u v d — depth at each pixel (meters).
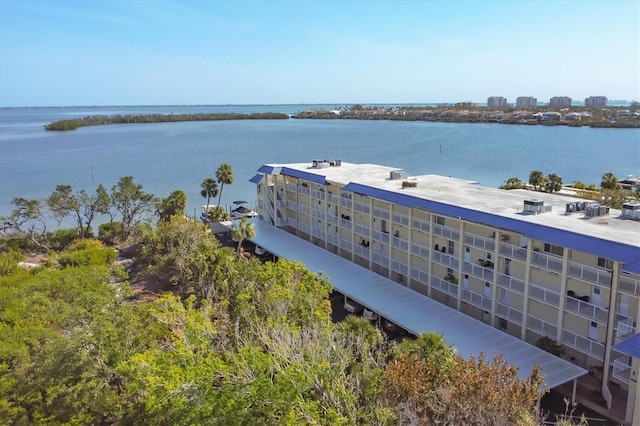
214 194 78.00
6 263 50.91
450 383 19.34
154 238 52.69
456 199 38.59
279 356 19.98
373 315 37.84
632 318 26.38
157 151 169.00
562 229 28.81
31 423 21.80
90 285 36.16
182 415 17.89
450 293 38.12
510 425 17.55
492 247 34.16
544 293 30.69
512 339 30.75
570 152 164.00
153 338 25.77
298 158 148.88
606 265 28.00
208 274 39.78
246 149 176.00
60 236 67.06
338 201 51.88
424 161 142.62
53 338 26.64
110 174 118.69
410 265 42.22
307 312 27.62
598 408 26.97
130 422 21.84
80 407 22.66
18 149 174.62
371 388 20.98
